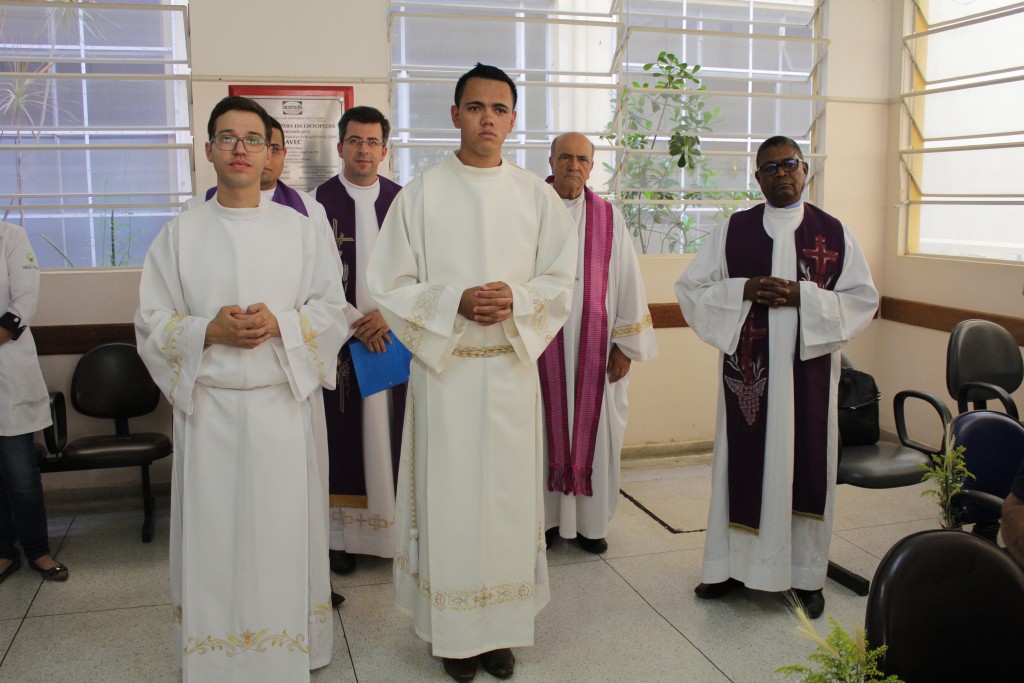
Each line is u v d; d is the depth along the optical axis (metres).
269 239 2.20
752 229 2.73
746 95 4.01
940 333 4.12
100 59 3.44
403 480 2.39
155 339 2.13
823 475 2.65
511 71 3.91
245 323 2.08
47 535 3.07
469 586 2.30
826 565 2.72
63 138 3.53
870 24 4.29
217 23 3.49
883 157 4.41
